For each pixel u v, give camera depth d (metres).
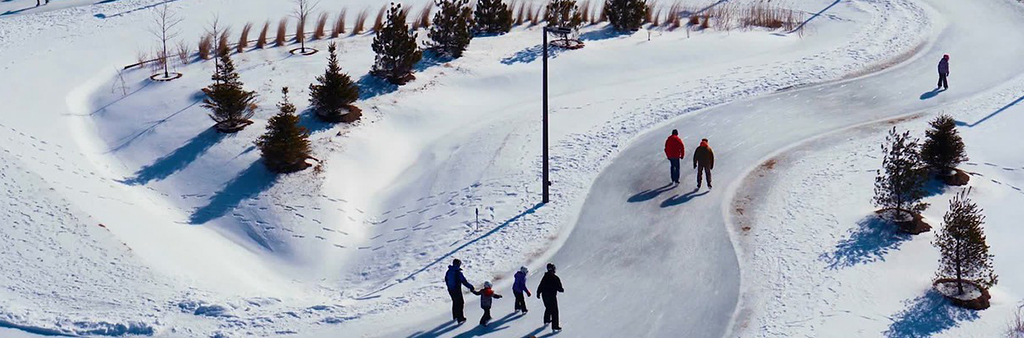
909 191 19.45
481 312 17.14
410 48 28.56
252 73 29.22
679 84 29.48
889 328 16.03
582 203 21.50
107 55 32.19
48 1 39.94
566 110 27.42
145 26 35.50
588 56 31.67
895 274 17.78
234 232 21.89
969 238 16.64
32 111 27.02
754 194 21.50
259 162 23.91
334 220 22.16
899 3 38.84
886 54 32.19
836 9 38.31
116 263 18.81
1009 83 28.62
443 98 28.45
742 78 29.77
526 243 19.84
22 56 31.94
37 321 16.50
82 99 28.56
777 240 19.30
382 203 23.23
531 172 23.27
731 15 37.47
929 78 29.61
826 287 17.41
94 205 21.42
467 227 20.89
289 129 23.19
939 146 21.55
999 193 21.31
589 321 16.66
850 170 22.41
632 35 34.19
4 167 22.20
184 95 27.69
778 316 16.55
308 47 32.09
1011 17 36.34
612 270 18.53
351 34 34.03
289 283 20.02
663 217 20.62
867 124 25.62
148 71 30.05
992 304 16.80
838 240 19.11
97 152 25.44
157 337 16.25
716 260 18.66
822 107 27.17
